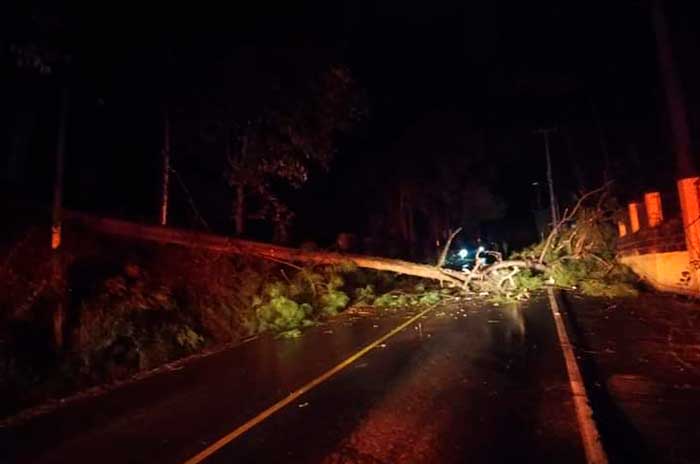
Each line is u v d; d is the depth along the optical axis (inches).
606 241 792.9
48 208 390.6
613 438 193.5
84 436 230.1
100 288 387.5
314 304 576.4
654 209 612.4
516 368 298.5
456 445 195.3
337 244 782.5
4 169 405.1
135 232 438.6
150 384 318.3
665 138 830.5
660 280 582.6
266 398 270.4
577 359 310.5
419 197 1280.8
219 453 202.7
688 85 671.8
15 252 356.8
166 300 415.5
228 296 502.3
